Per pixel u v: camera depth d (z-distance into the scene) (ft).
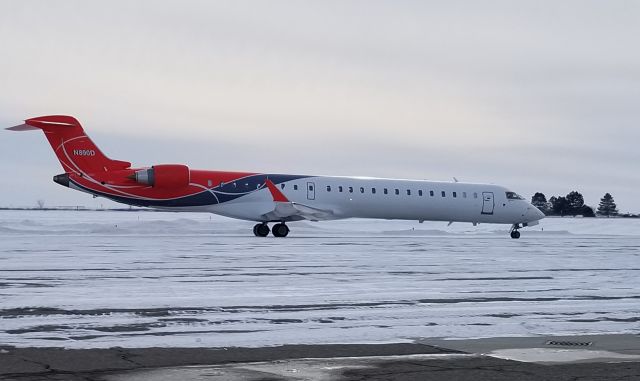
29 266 70.59
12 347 30.96
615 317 41.93
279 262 79.15
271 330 36.14
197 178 134.31
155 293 50.75
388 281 60.95
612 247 124.77
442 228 239.30
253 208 137.28
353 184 144.66
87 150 129.80
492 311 43.98
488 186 156.25
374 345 32.24
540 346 32.32
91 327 36.47
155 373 26.17
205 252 93.50
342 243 122.83
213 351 30.50
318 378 25.64
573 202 488.02
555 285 59.98
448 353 30.42
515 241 144.97
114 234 152.46
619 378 25.84
